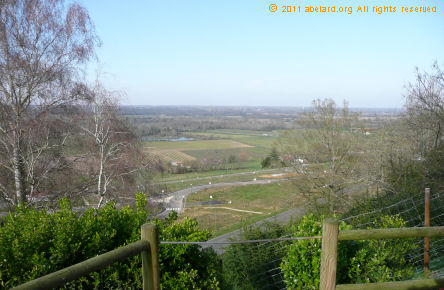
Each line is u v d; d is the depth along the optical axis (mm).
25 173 11164
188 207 36344
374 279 3871
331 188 17312
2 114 10492
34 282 1534
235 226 22750
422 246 5152
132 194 12992
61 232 3238
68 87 11922
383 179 14648
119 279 3377
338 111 19094
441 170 11898
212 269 3998
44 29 11344
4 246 2957
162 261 3695
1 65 10492
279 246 6277
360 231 2385
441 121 14008
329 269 2344
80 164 12617
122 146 13406
